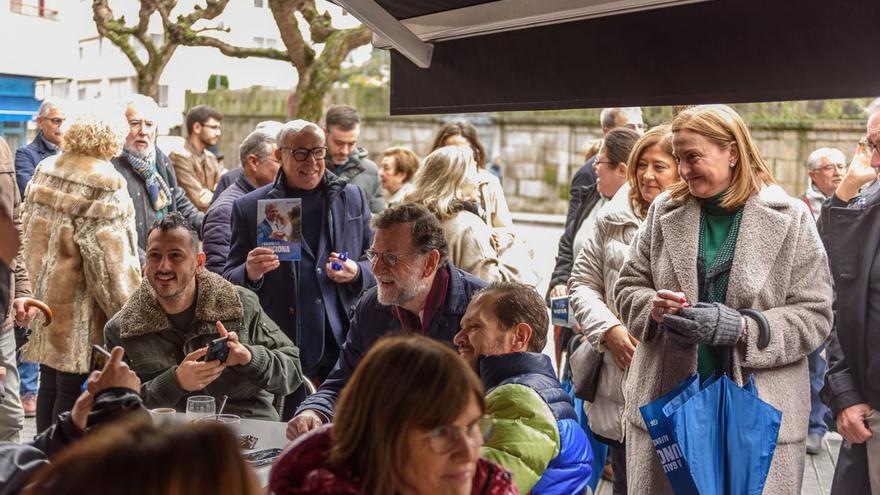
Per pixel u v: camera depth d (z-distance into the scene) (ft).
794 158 80.74
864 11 9.75
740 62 10.69
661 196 12.45
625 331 14.35
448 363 6.49
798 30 10.23
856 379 12.47
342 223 16.99
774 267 11.55
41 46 52.80
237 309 13.73
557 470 9.39
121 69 53.72
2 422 17.11
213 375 12.32
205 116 29.81
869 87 9.78
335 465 6.58
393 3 13.62
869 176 16.21
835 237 12.56
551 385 9.96
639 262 12.58
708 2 10.91
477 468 7.29
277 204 15.78
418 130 98.48
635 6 11.46
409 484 6.46
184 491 4.68
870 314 12.21
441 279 12.62
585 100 12.15
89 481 4.60
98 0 35.12
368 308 13.16
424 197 17.38
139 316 13.58
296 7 31.63
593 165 22.95
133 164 21.67
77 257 18.12
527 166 98.07
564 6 12.09
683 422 10.88
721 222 11.90
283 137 16.71
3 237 8.48
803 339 11.44
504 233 21.36
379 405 6.41
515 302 10.33
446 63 13.69
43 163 18.70
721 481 11.05
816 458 22.03
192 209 24.53
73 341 18.06
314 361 16.65
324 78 32.27
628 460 12.44
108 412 8.71
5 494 7.46
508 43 12.91
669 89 11.32
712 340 11.15
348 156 26.12
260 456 10.86
